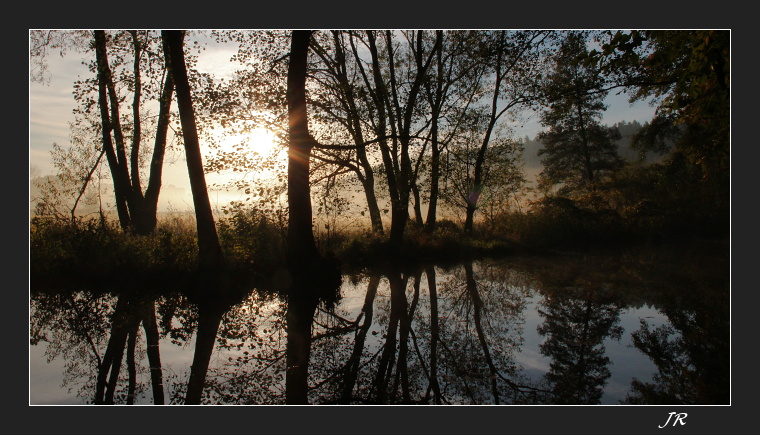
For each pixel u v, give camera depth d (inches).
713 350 290.8
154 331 357.1
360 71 814.5
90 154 720.3
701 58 343.9
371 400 232.4
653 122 1152.2
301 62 528.1
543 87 820.6
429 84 759.1
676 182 1196.5
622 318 370.3
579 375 255.0
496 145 955.3
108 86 655.8
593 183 1357.0
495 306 430.9
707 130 876.0
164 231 607.2
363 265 708.7
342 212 681.0
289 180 532.4
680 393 228.5
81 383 253.8
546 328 350.6
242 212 574.2
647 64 349.4
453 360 288.0
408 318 397.1
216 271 490.3
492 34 793.6
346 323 383.2
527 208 1041.5
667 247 895.7
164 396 237.3
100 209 666.2
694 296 441.1
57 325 370.0
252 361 292.0
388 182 746.8
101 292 491.5
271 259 565.3
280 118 536.4
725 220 1069.1
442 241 818.2
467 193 935.0
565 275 590.9
